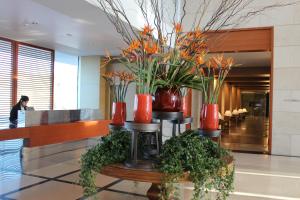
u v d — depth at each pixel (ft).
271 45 24.62
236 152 24.84
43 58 33.86
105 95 39.50
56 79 36.06
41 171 15.94
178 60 7.73
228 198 12.60
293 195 13.23
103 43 30.09
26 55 31.48
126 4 15.31
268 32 24.73
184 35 7.94
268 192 13.61
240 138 34.91
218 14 9.49
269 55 27.22
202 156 7.14
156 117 8.18
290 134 24.12
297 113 23.94
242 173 17.22
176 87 8.34
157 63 7.41
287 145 24.16
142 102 7.16
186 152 7.06
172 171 6.75
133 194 12.28
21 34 26.63
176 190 7.37
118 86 9.12
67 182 13.92
